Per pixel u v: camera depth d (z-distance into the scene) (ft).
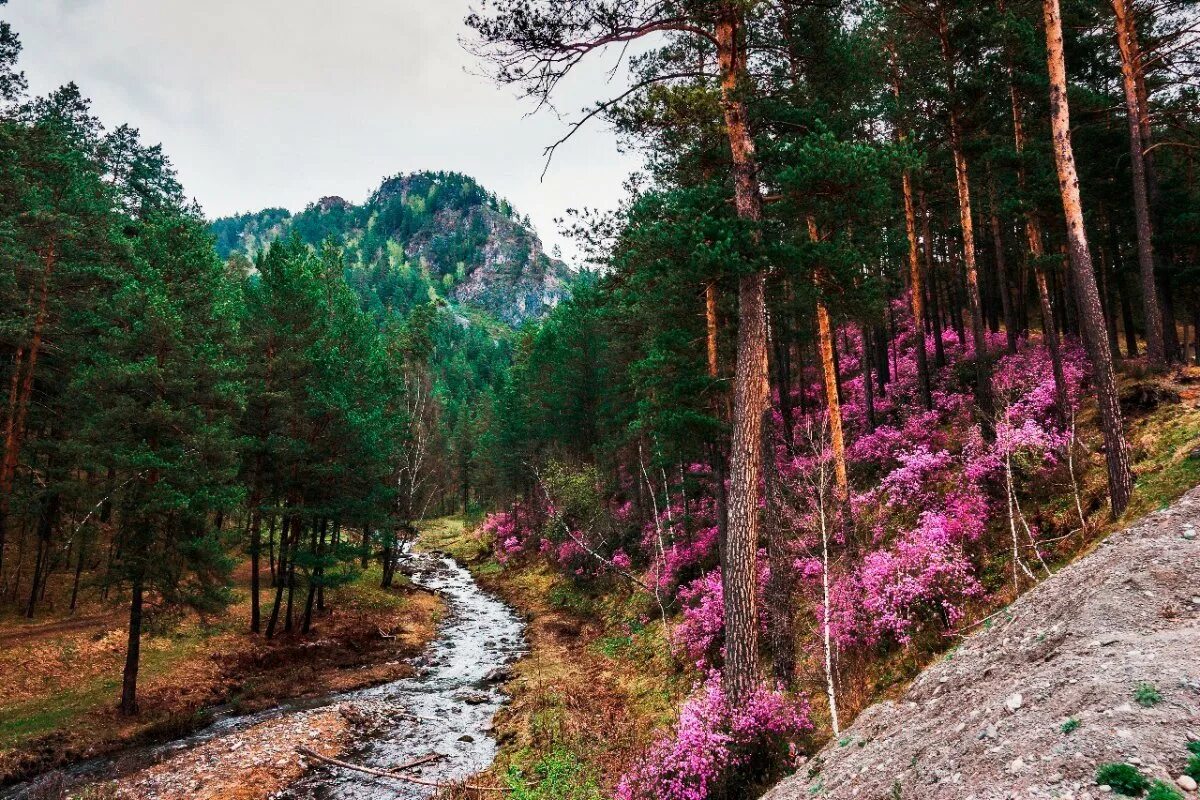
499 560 137.80
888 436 63.57
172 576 59.16
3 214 73.92
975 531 41.32
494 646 79.10
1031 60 57.11
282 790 41.37
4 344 75.87
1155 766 11.19
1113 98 62.13
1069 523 38.24
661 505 88.22
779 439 75.31
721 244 32.17
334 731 50.90
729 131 36.19
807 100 39.65
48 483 76.54
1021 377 58.80
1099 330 35.58
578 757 41.55
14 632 68.18
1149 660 15.25
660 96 33.24
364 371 97.09
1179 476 32.24
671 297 50.52
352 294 143.95
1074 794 11.41
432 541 185.37
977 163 65.21
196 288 87.15
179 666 66.69
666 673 54.03
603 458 120.57
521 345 198.08
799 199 36.01
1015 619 24.12
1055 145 38.29
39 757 46.32
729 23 34.06
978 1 55.11
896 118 61.46
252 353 84.89
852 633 39.55
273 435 79.00
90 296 79.56
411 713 55.67
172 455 61.16
